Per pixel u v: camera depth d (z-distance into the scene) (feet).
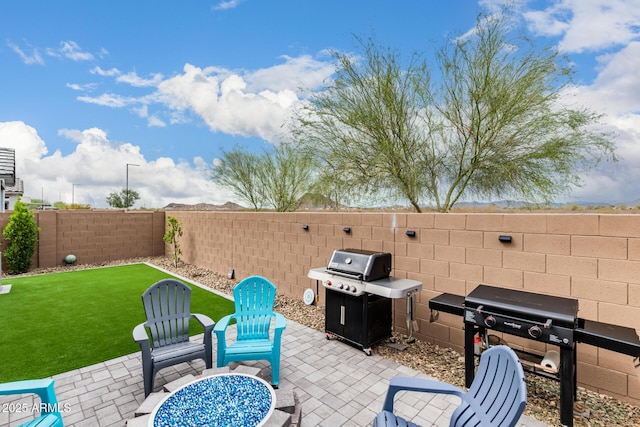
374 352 13.35
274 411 7.26
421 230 14.52
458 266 13.37
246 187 40.24
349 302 13.67
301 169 34.19
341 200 26.76
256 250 24.50
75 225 33.45
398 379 7.32
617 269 9.89
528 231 11.59
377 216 16.21
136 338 9.77
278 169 37.32
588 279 10.39
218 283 25.68
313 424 9.02
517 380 5.84
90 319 17.10
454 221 13.46
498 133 21.11
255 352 10.71
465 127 22.17
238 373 8.82
